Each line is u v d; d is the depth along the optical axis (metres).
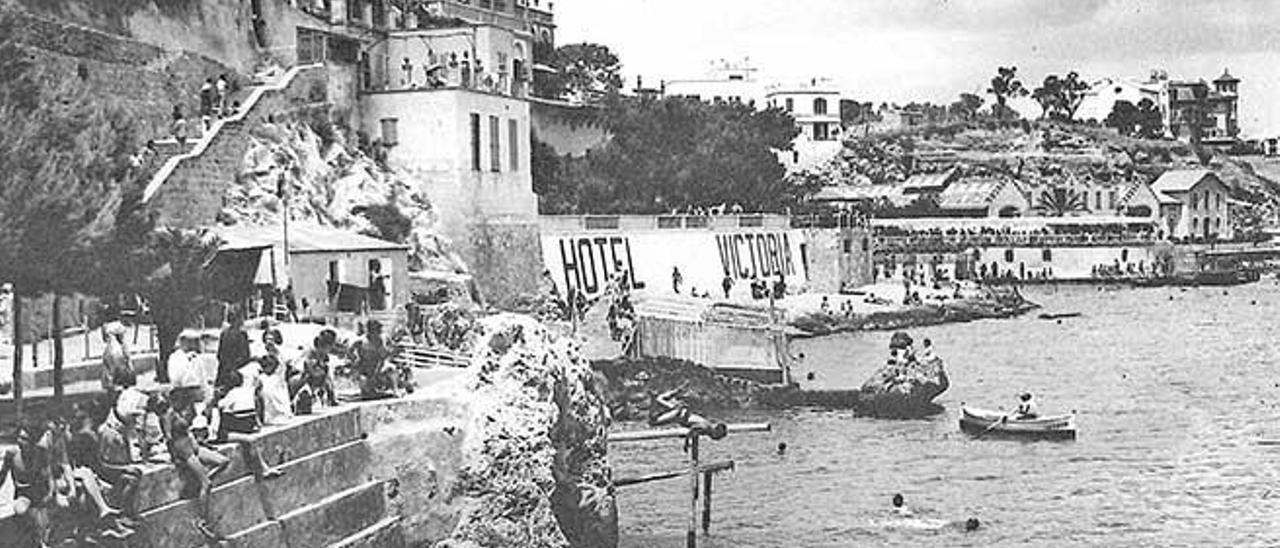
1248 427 97.44
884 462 85.75
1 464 41.09
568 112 150.25
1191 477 82.25
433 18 135.12
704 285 147.88
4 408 47.16
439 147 113.81
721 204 166.50
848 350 138.00
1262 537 69.81
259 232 89.44
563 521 62.12
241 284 78.50
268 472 46.94
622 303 109.31
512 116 121.38
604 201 148.12
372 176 109.31
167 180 85.31
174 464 43.09
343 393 58.25
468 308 100.06
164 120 93.12
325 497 50.69
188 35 98.31
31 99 49.16
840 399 104.25
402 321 84.25
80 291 50.50
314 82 107.19
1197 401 108.56
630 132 161.25
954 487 79.75
